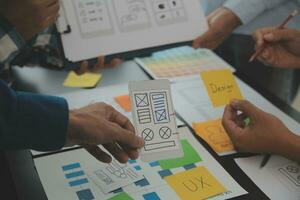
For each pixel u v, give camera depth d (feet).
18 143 1.71
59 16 2.67
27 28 2.31
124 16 2.93
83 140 1.84
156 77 3.36
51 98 1.77
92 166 2.29
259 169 2.27
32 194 2.10
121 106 2.93
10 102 1.64
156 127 2.04
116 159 2.10
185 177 2.18
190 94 3.10
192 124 2.69
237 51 3.90
